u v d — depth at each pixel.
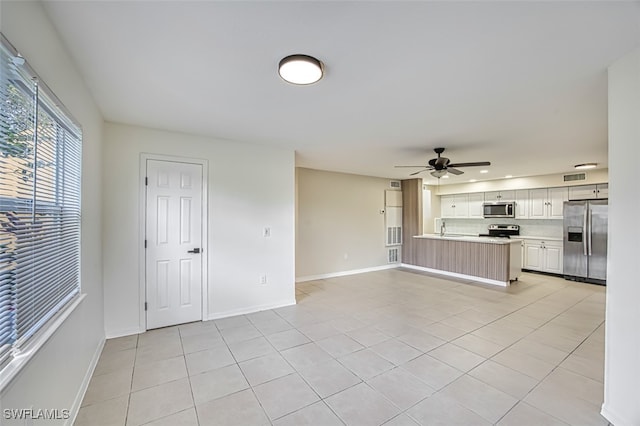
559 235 6.50
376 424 1.79
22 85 1.17
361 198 6.72
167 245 3.31
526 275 6.41
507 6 1.31
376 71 1.92
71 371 1.78
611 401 1.79
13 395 1.07
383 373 2.37
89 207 2.29
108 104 2.51
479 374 2.35
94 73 1.96
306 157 4.75
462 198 8.07
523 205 6.91
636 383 1.63
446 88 2.18
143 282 3.17
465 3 1.29
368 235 6.84
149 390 2.12
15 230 1.15
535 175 6.48
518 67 1.87
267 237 3.99
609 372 1.80
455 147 3.99
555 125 3.02
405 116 2.78
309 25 1.45
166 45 1.63
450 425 1.77
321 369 2.43
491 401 2.01
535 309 4.02
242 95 2.31
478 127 3.10
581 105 2.48
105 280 2.97
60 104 1.55
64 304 1.69
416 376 2.32
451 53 1.71
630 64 1.69
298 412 1.89
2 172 1.06
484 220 7.85
